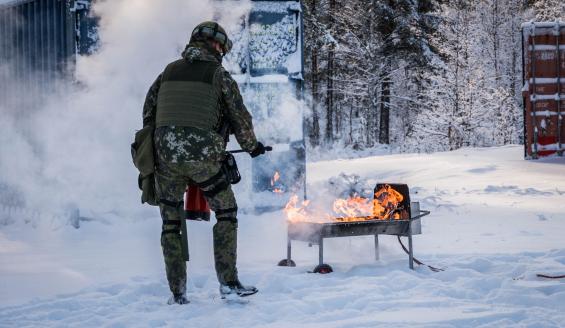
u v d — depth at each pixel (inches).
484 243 266.5
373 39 1432.1
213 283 197.6
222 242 173.3
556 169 584.4
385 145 1416.1
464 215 366.3
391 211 216.8
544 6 1285.7
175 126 173.6
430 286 181.2
